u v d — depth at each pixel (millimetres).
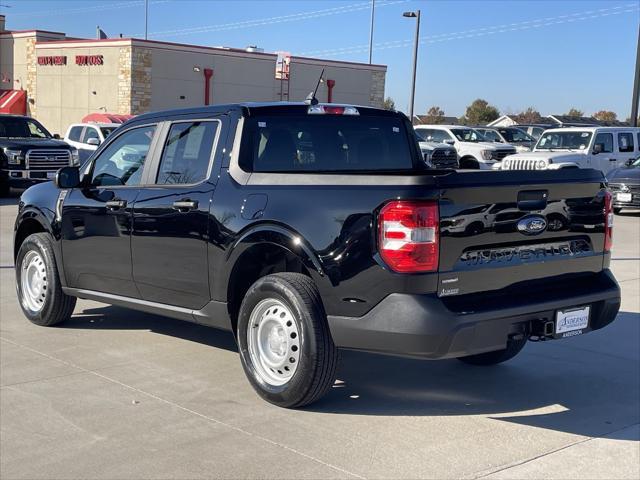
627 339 7242
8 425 4863
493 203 4812
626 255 12664
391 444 4664
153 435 4734
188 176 5863
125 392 5496
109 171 6633
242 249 5281
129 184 6387
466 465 4383
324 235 4852
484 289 4832
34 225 7473
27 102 41688
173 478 4152
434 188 4570
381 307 4648
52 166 20516
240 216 5316
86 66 37938
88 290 6777
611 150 22672
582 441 4785
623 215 19938
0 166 20031
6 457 4398
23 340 6805
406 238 4559
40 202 7141
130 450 4508
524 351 6836
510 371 6238
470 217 4707
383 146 6426
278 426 4910
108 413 5086
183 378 5836
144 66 36062
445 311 4578
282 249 5270
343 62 42812
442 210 4598
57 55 39469
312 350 4934
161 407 5215
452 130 27703
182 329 7266
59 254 6949
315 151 5969
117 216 6297
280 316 5152
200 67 37688
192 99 37719
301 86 41312
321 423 4988
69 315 7227
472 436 4824
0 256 11094
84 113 38438
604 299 5375
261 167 5605
